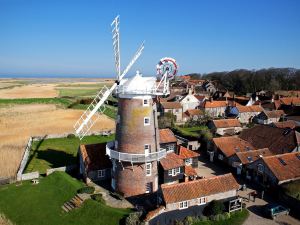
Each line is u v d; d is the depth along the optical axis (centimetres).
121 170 4491
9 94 18400
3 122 10081
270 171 4788
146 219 3712
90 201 4244
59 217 4112
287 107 10650
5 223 3981
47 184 4909
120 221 3850
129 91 4216
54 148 7194
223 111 11319
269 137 6394
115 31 4247
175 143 5950
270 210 4019
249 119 10612
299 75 18650
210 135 7081
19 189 4812
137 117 4312
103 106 5225
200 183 4244
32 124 9825
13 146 7144
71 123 10019
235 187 4347
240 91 18862
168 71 4422
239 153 5594
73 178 5206
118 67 4359
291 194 4350
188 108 11519
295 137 5922
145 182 4494
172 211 3956
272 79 18550
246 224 3866
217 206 4012
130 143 4353
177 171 4938
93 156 5134
